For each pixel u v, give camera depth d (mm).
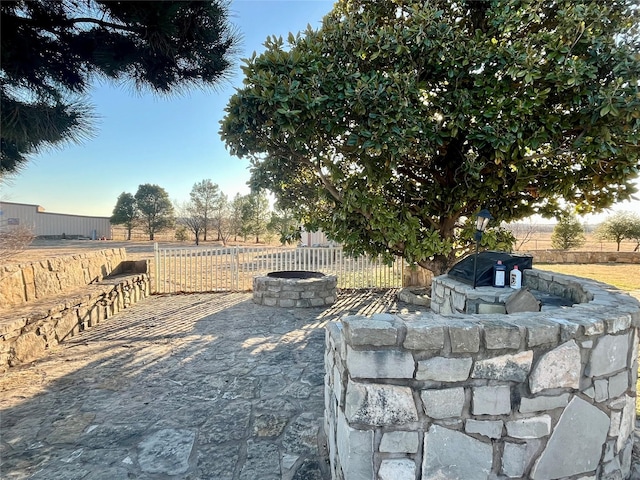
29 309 4148
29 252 9906
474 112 4074
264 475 2020
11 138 2836
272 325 5176
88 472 2037
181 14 2871
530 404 1625
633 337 1910
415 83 4113
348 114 4141
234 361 3773
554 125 4062
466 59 3992
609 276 10305
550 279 3078
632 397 1938
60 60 2973
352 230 5156
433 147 4590
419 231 5395
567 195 4777
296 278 6684
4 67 2688
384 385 1557
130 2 2580
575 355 1684
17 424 2541
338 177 4617
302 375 3420
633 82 3490
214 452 2230
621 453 1889
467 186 4906
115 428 2498
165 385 3195
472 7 4480
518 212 5320
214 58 3338
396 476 1563
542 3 3973
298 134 4117
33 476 1998
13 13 2600
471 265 3492
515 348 1603
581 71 3559
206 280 7855
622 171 4141
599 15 3619
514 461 1614
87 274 6000
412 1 4371
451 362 1572
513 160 4309
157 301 6840
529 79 3662
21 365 3643
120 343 4355
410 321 1669
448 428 1581
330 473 2029
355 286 7984
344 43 4168
